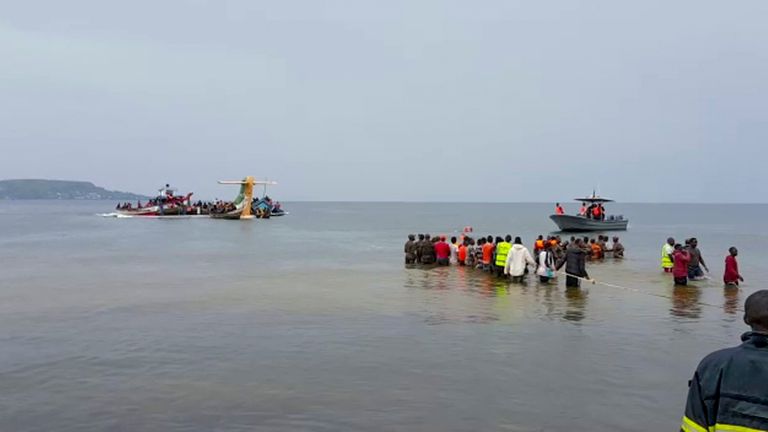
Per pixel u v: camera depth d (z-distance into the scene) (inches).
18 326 506.6
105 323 519.2
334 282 802.2
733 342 446.9
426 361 390.9
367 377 355.9
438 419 288.0
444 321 526.0
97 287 748.0
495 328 495.2
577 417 291.6
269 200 3659.0
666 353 412.8
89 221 2999.5
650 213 7145.7
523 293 701.9
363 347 429.4
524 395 323.3
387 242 1721.2
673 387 338.0
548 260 839.1
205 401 314.2
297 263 1076.5
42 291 711.7
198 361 392.5
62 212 4945.9
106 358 400.8
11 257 1160.2
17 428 278.2
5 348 429.1
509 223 3329.2
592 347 429.1
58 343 444.5
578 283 765.3
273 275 884.0
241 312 572.1
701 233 2436.0
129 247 1427.2
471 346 431.8
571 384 342.3
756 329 128.1
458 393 326.3
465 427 278.2
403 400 314.8
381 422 284.0
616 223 2481.5
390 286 762.2
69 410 301.9
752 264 1128.8
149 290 721.0
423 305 611.8
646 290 736.3
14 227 2416.3
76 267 985.5
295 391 329.7
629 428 278.5
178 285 767.7
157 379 353.4
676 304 627.2
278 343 442.3
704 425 125.2
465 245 1058.1
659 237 2122.3
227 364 385.1
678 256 784.3
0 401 315.9
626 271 975.6
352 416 291.9
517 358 398.0
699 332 482.6
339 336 465.4
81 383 346.3
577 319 537.0
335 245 1577.3
